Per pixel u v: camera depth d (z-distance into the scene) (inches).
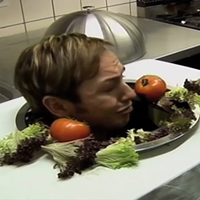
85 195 22.3
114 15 51.6
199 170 24.0
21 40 62.1
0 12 62.9
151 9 74.8
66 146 24.6
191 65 53.6
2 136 29.7
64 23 49.9
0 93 43.4
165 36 58.9
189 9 77.8
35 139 25.8
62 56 26.2
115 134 29.5
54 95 27.1
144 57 49.4
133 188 22.5
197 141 26.6
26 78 27.5
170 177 23.2
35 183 23.8
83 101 27.1
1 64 51.1
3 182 24.2
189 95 31.2
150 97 31.8
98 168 24.4
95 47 27.0
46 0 66.5
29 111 31.7
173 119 28.1
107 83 26.9
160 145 25.6
